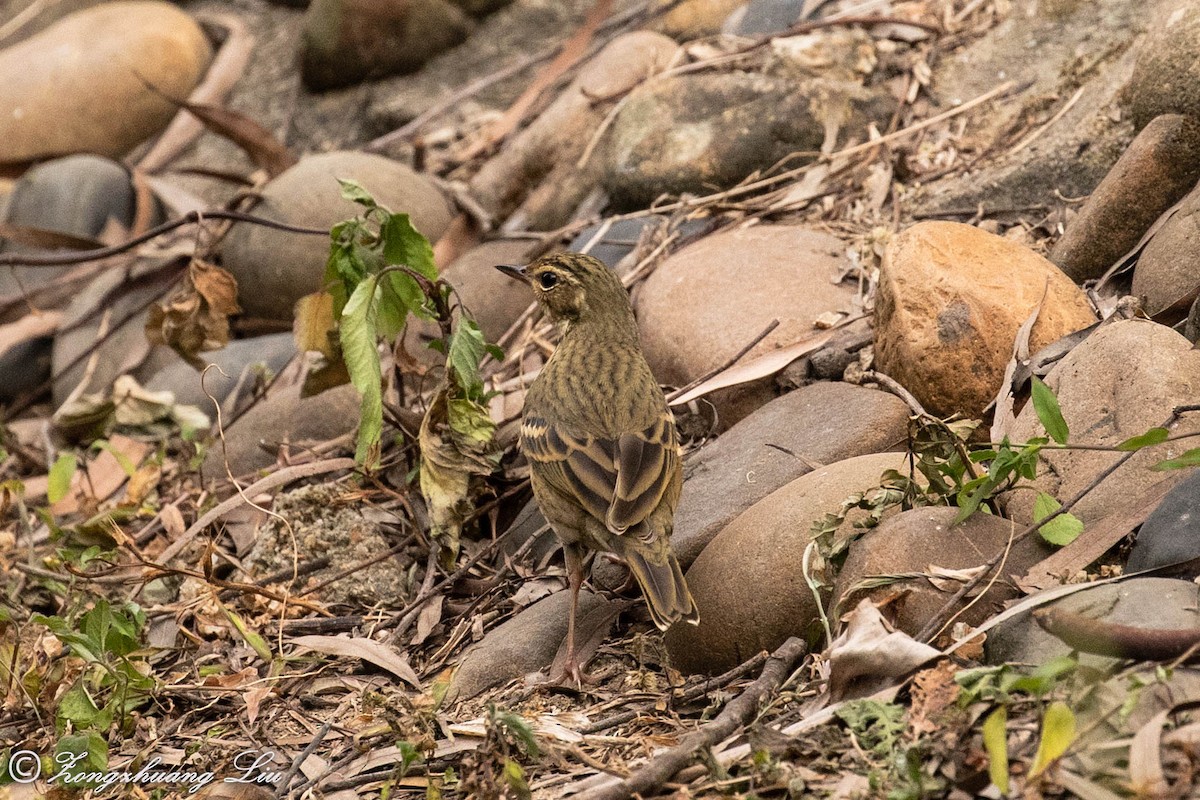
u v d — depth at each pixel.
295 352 13.99
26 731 9.42
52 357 15.73
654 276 12.31
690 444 11.23
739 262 12.02
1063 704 6.19
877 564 7.89
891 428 9.63
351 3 18.39
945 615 7.59
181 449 13.20
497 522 10.96
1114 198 10.80
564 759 7.67
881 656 7.30
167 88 19.50
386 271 10.20
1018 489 8.55
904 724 6.93
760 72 14.61
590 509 8.59
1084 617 6.70
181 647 10.27
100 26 19.80
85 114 19.14
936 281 9.97
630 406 8.98
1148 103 11.11
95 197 16.66
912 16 15.05
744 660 8.38
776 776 6.81
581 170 14.85
